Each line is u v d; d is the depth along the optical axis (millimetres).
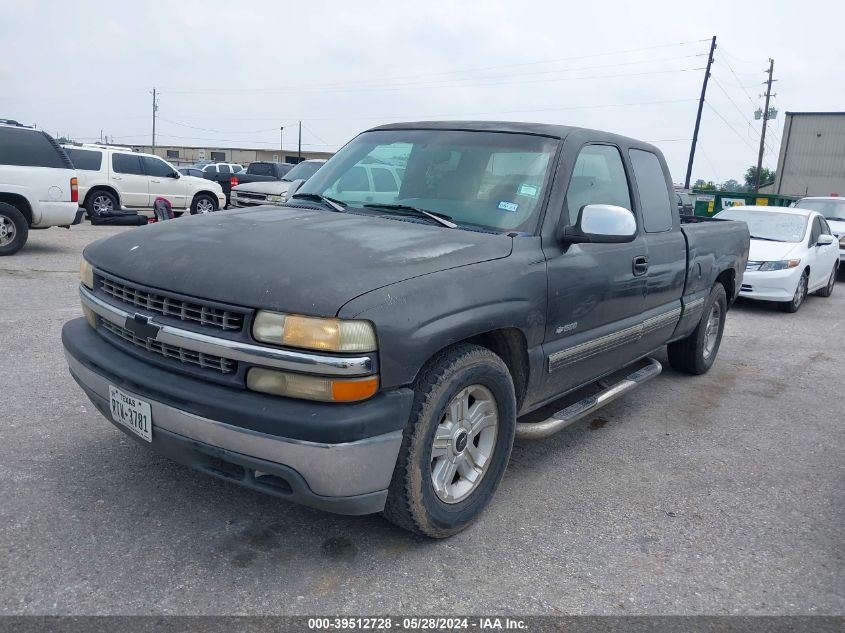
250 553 2988
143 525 3148
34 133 10617
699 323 5922
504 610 2725
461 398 3129
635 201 4508
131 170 17859
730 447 4656
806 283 10633
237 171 34469
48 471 3586
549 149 3844
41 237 13531
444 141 4055
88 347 3162
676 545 3311
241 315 2658
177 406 2744
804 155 36844
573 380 3998
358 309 2576
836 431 5105
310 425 2535
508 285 3207
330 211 3797
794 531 3521
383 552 3070
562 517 3518
